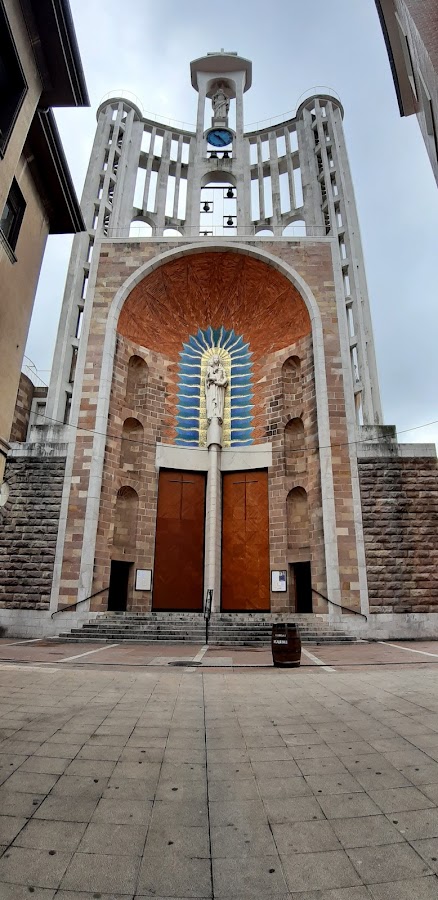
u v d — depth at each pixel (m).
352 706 7.03
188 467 25.53
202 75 36.38
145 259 25.89
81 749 5.21
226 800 4.09
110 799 4.08
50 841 3.44
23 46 9.80
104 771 4.66
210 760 4.96
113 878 3.04
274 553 23.52
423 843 3.42
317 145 32.69
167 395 26.48
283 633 11.42
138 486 24.34
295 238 26.19
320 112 32.62
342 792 4.22
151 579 23.23
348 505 21.38
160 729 5.95
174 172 34.66
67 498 21.61
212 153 34.06
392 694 7.69
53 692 7.79
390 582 20.34
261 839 3.49
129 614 20.45
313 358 24.38
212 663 11.87
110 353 24.08
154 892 2.92
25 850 3.31
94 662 11.80
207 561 24.14
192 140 34.72
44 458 22.22
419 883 2.98
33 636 19.70
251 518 24.78
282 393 25.55
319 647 16.56
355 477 21.70
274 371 26.28
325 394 23.08
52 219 13.11
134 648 15.49
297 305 25.94
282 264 25.56
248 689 8.31
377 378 25.95
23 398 33.12
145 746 5.34
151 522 24.08
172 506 24.94
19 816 3.77
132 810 3.90
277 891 2.93
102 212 29.42
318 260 25.69
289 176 33.16
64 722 6.15
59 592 20.33
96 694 7.74
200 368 27.77
